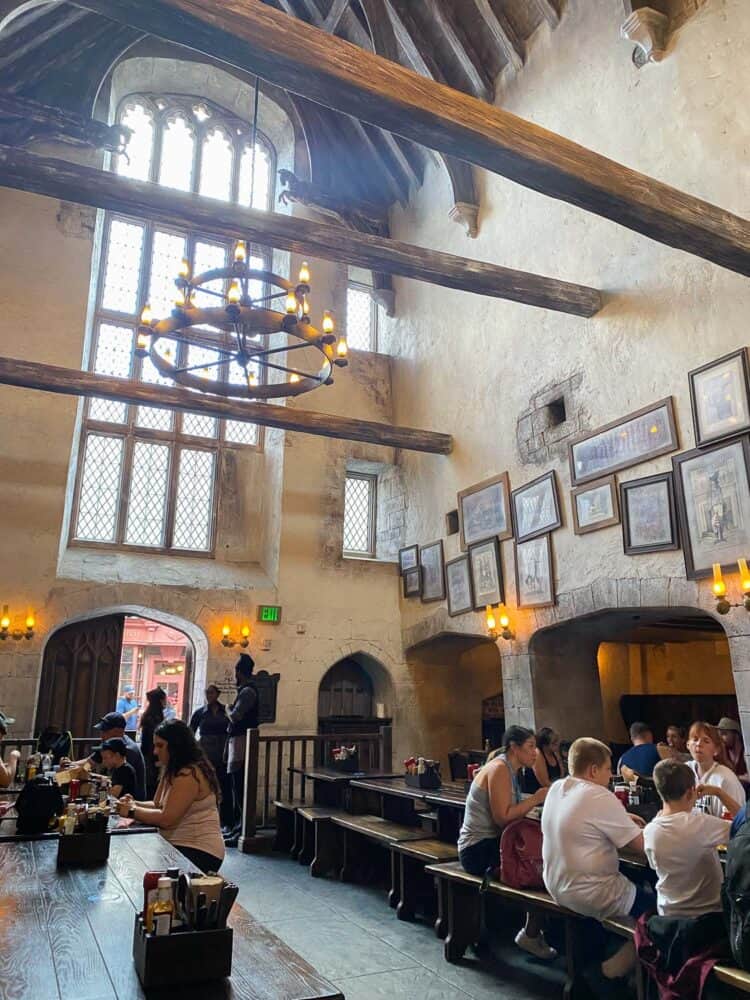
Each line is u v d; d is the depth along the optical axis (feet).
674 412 22.63
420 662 37.91
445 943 14.66
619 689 41.60
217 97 42.09
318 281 40.68
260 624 34.68
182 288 18.43
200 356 39.04
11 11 28.04
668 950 9.95
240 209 22.90
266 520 37.96
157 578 33.60
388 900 18.63
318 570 36.58
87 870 9.89
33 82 34.63
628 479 24.08
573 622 26.55
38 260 33.65
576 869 11.97
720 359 21.15
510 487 30.22
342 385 39.86
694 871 10.37
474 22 33.22
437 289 38.04
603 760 12.89
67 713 32.07
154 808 13.55
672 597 22.02
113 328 37.65
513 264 31.35
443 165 35.12
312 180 40.68
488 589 30.73
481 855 14.40
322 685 37.50
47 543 31.17
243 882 20.48
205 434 38.73
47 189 21.01
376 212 42.57
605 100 26.71
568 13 29.17
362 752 35.50
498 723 39.45
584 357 26.84
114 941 7.08
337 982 13.14
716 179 21.91
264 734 33.32
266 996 5.85
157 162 40.42
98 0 11.43
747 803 9.83
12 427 31.58
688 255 22.99
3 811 14.01
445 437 34.71
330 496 37.86
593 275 26.84
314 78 13.10
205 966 6.15
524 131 15.53
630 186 17.02
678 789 10.86
